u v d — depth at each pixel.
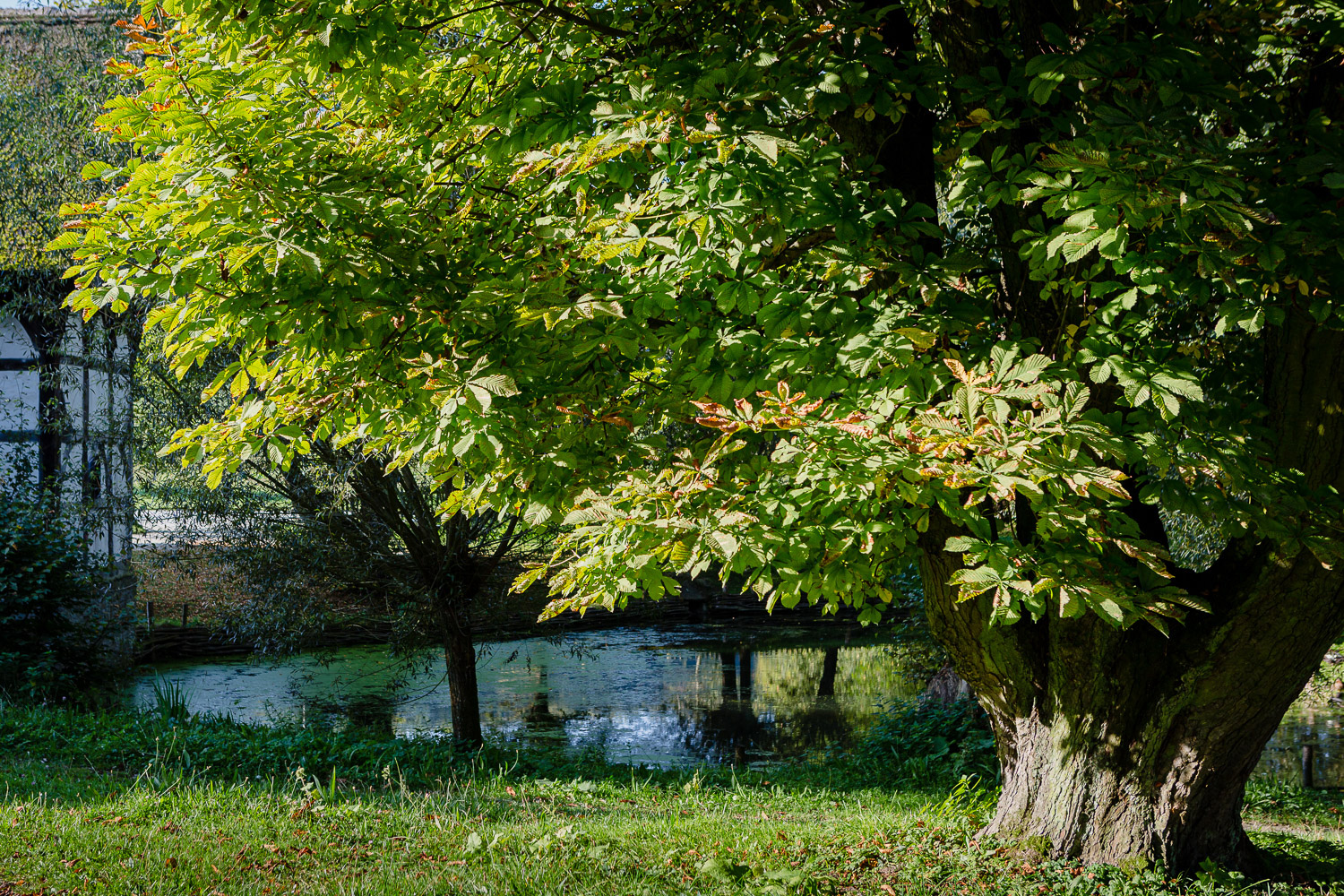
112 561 15.27
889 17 5.83
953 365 4.24
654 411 5.31
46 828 6.09
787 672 22.16
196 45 4.92
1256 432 5.05
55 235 14.16
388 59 4.79
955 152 6.54
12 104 13.77
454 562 13.07
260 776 9.50
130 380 13.76
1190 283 4.52
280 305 4.79
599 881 5.60
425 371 4.42
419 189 5.71
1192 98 4.46
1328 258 4.64
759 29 5.58
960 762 11.98
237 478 12.83
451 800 8.10
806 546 5.07
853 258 4.73
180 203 4.49
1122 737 6.14
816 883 5.83
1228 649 5.75
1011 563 4.71
